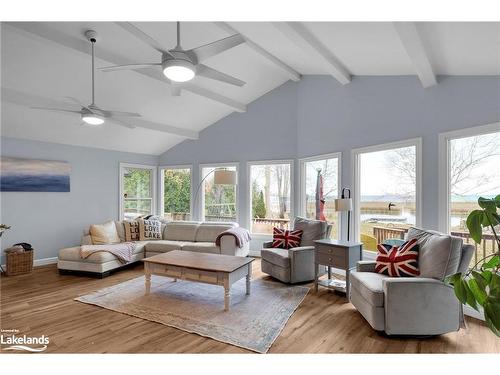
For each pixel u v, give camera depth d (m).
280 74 5.56
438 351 2.41
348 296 3.49
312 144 5.32
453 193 3.39
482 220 1.89
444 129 3.41
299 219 4.88
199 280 3.36
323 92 5.11
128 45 3.76
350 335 2.67
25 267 4.64
